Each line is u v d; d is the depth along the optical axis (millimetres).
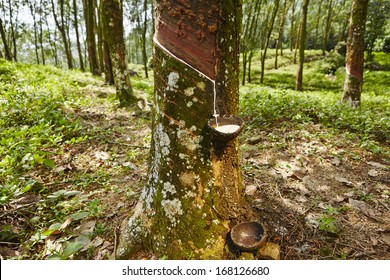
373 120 4664
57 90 6430
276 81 17438
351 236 2205
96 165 3449
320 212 2471
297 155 3559
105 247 2146
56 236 2260
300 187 2863
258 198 2623
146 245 2029
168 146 1911
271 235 2145
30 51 32250
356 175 3115
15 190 2521
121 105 6227
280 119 4855
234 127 1806
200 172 1892
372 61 19094
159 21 1830
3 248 2098
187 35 1748
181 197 1910
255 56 26453
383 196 2709
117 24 6238
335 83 16438
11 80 7113
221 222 1946
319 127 4418
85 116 5172
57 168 3256
